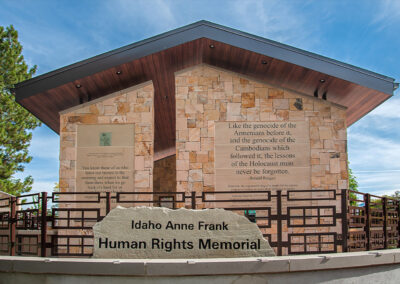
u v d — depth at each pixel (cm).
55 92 1504
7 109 2912
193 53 1518
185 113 1524
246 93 1532
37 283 773
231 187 1488
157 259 771
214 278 752
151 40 1441
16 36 3052
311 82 1527
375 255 836
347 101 1645
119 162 1513
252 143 1509
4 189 2753
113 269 745
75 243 1462
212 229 859
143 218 859
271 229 1472
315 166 1495
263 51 1411
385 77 1421
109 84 1585
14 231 1024
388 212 1221
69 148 1522
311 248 1444
